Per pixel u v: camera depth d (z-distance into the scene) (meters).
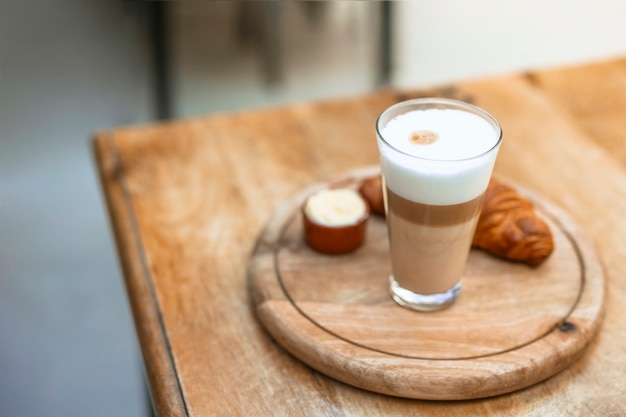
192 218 1.00
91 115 2.26
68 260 1.74
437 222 0.82
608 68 1.25
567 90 1.20
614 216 1.00
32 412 1.39
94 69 2.48
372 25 2.52
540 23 2.70
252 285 0.90
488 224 0.91
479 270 0.91
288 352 0.86
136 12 2.45
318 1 2.79
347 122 1.15
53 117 2.25
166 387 0.83
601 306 0.87
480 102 1.18
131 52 2.57
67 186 1.97
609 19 2.69
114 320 1.58
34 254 1.75
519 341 0.84
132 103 2.31
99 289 1.66
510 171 1.06
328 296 0.89
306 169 1.07
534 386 0.83
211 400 0.82
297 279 0.91
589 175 1.06
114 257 1.74
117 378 1.45
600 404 0.81
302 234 0.96
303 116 1.16
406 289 0.87
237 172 1.07
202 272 0.94
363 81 2.42
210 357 0.86
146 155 1.10
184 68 2.48
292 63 2.52
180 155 1.10
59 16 2.79
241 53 2.57
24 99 2.34
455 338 0.84
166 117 2.18
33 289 1.66
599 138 1.11
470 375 0.81
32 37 2.66
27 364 1.48
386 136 0.83
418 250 0.84
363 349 0.83
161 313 0.90
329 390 0.83
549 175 1.06
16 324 1.57
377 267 0.92
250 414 0.81
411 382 0.81
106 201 1.04
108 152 1.10
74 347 1.52
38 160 2.07
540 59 2.47
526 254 0.90
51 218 1.86
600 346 0.86
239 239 0.98
